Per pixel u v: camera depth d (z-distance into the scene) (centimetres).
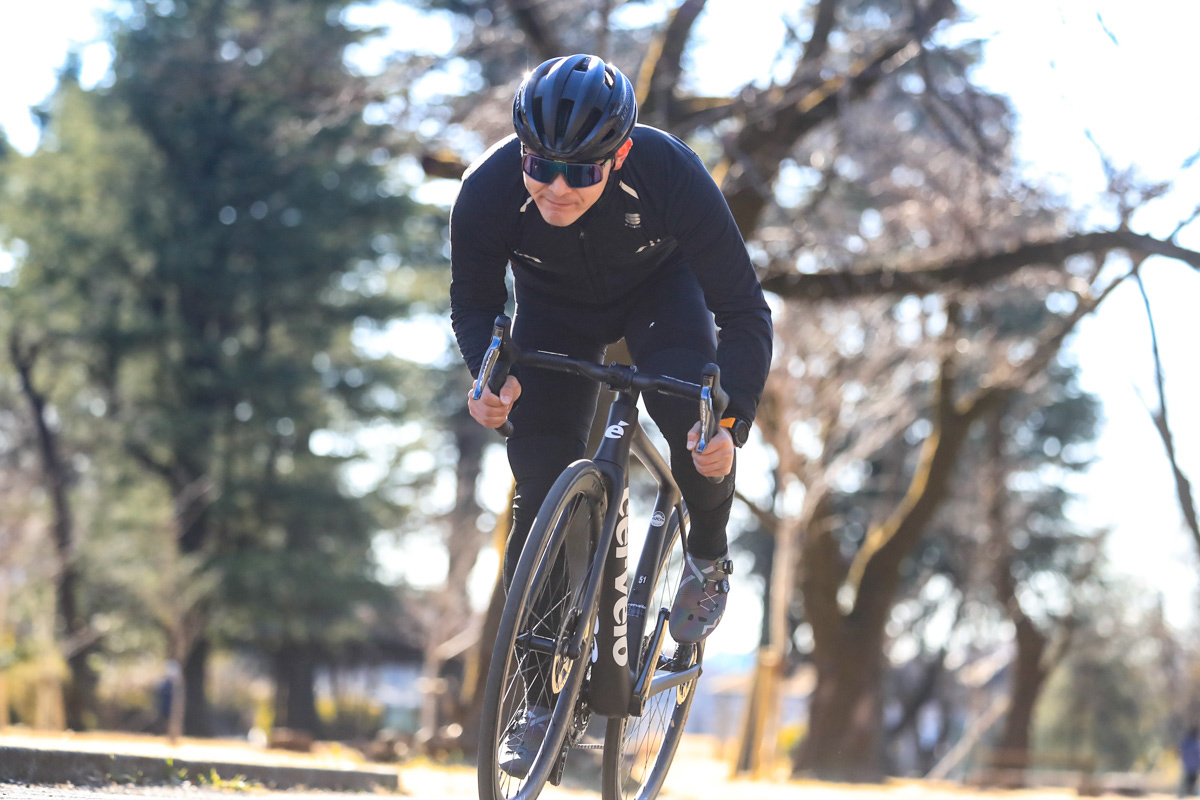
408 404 4916
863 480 4350
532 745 409
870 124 1838
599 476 427
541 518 393
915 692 5528
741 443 425
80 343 4381
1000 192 1641
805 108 1753
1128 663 5456
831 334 2528
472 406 412
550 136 380
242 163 4238
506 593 387
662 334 446
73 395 4506
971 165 1669
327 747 1866
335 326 4722
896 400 2730
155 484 4584
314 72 2006
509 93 1738
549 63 398
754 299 433
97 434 4425
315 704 5328
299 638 4684
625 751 478
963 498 4075
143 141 4316
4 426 4547
